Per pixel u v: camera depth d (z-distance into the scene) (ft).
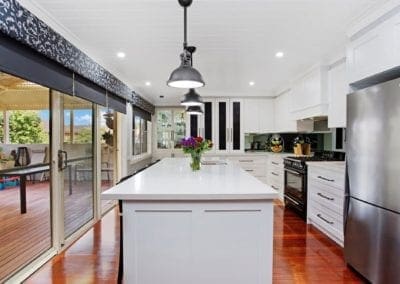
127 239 6.00
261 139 22.98
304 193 13.47
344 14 7.93
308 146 17.88
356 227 8.16
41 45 7.37
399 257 6.48
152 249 6.03
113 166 16.98
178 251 6.03
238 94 21.61
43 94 17.72
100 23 8.44
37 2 7.12
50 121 9.64
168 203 5.99
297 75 15.66
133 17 8.06
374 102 7.34
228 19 8.24
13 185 21.25
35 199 17.44
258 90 20.71
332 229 10.83
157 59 12.25
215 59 12.40
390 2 7.00
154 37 9.64
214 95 21.57
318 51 11.30
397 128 6.53
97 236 11.39
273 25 8.70
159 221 6.01
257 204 6.03
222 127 21.71
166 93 21.21
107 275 8.19
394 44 7.01
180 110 26.32
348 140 8.61
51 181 9.69
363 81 8.68
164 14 7.89
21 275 8.01
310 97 14.10
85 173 12.60
